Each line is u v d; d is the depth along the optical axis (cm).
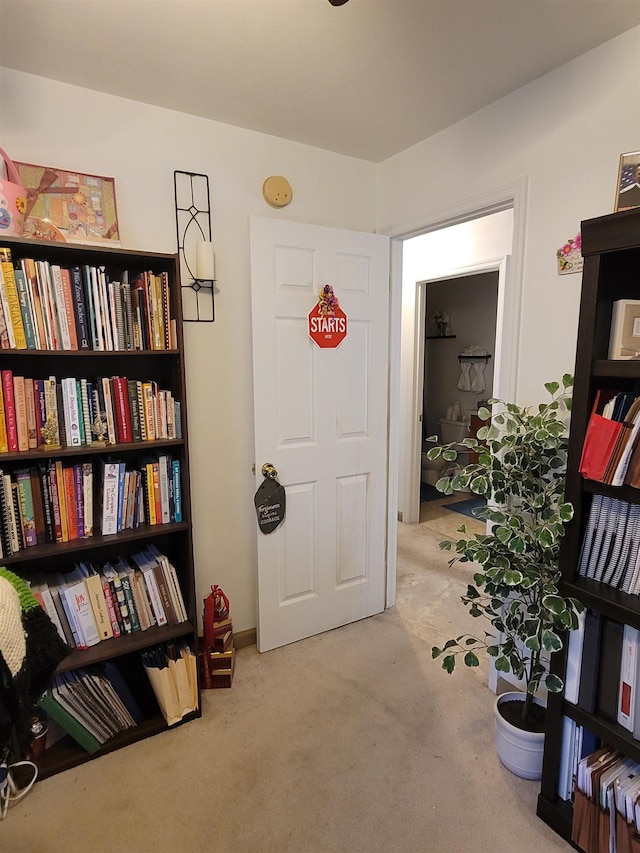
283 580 230
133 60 156
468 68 162
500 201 187
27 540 161
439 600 280
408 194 228
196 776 161
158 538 210
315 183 226
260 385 211
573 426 134
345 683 207
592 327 127
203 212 201
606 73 150
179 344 177
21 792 154
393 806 150
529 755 157
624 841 124
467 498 485
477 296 502
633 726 126
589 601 131
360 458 245
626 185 136
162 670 177
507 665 148
